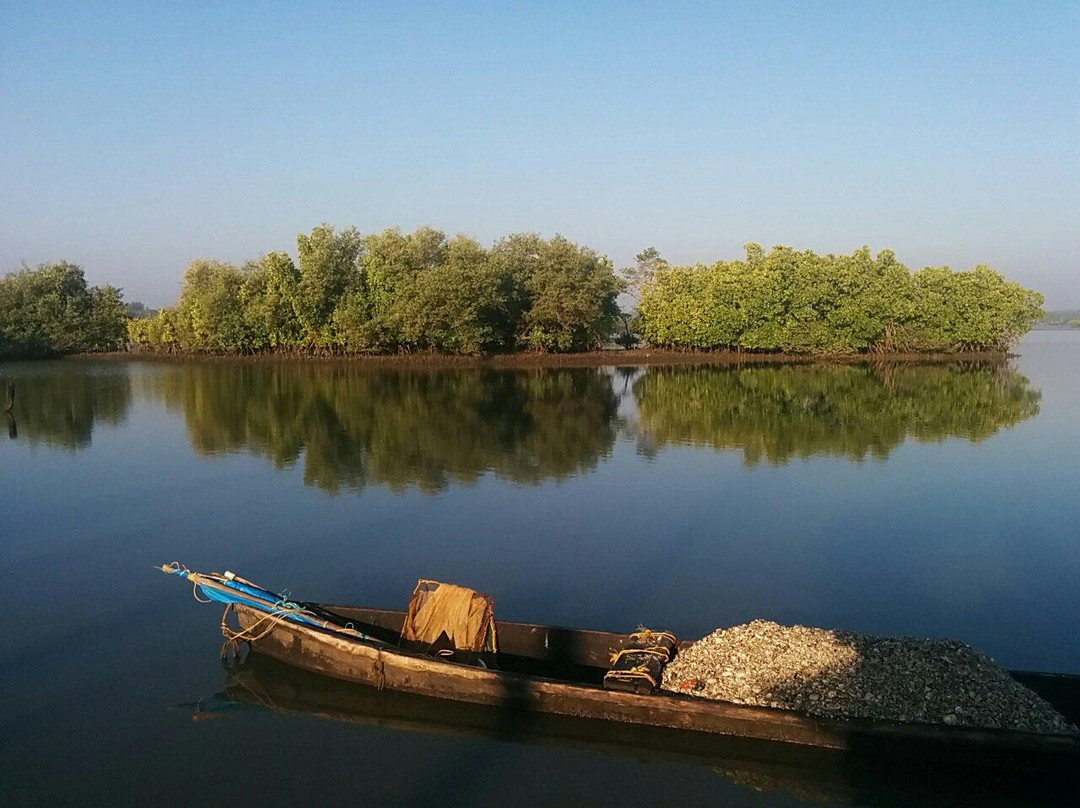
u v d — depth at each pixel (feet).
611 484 82.84
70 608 49.67
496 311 263.08
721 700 33.88
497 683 35.53
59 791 30.78
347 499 77.00
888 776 31.45
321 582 53.88
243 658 42.19
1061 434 114.11
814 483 83.25
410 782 31.45
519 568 56.49
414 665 36.81
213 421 131.34
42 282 321.73
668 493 78.79
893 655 34.94
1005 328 296.10
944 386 186.29
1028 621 47.44
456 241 262.47
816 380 203.62
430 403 153.38
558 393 172.04
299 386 191.42
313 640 39.27
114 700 37.96
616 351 287.07
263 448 105.50
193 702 37.73
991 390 176.45
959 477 85.87
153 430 122.42
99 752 33.53
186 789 30.89
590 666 39.24
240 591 41.19
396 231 265.75
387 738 34.73
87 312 329.93
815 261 281.95
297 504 75.31
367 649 37.76
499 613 48.34
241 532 66.08
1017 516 70.03
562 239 260.62
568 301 251.39
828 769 31.86
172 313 313.73
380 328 258.57
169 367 264.11
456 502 75.41
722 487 81.46
